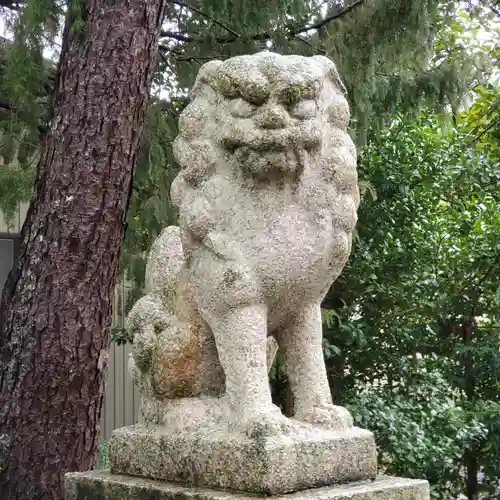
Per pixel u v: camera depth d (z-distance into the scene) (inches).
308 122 64.7
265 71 64.3
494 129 216.5
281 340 71.6
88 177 126.5
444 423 178.9
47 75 149.0
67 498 75.5
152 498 67.2
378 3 161.3
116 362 237.1
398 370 194.1
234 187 67.9
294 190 67.4
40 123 158.2
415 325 201.0
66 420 124.0
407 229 197.5
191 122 70.1
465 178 200.7
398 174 191.3
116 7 129.8
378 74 178.4
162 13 135.6
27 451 122.6
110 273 128.9
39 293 125.0
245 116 65.0
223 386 74.4
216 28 172.7
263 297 67.4
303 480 62.9
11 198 137.4
